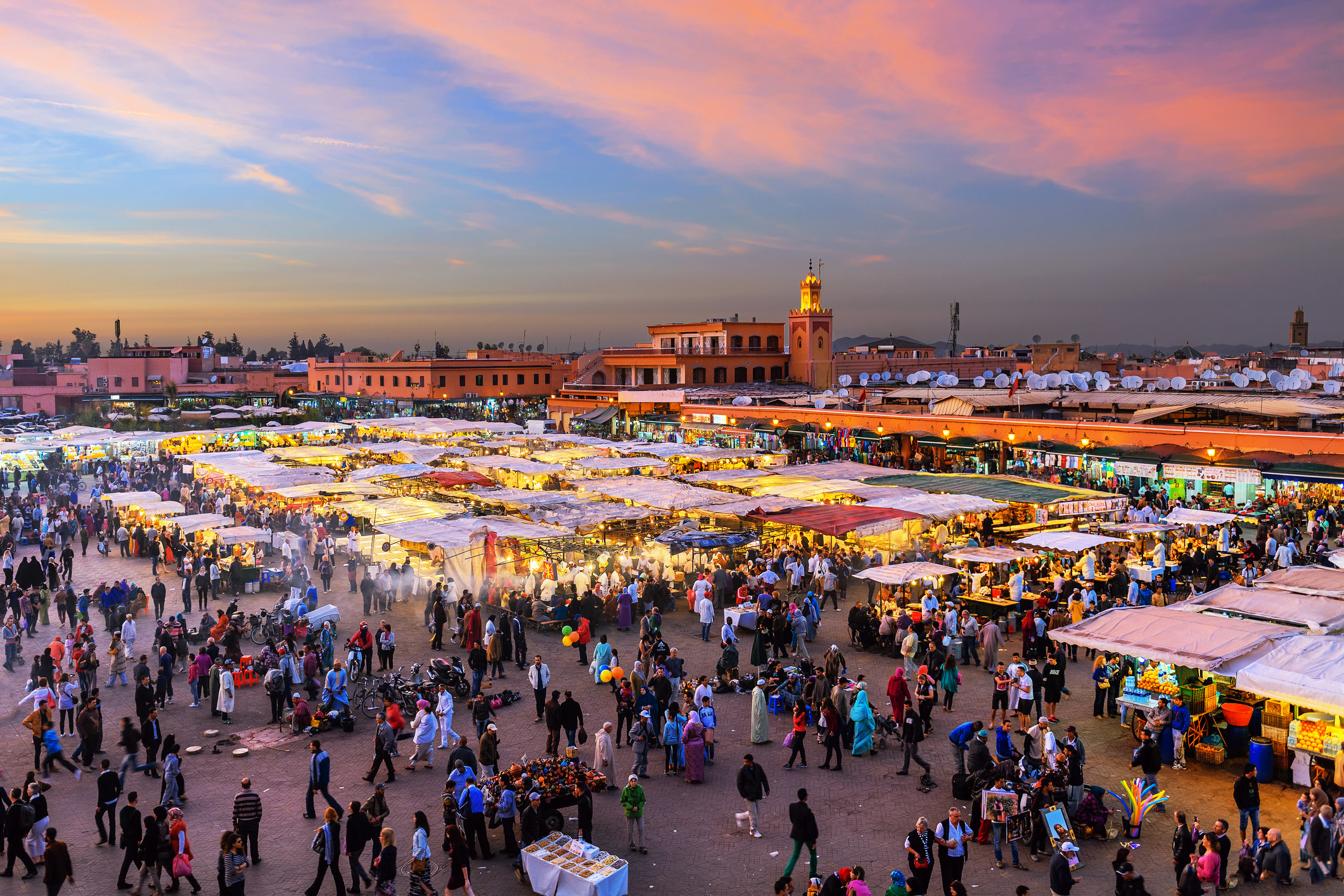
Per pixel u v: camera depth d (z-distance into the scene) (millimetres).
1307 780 16625
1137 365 96438
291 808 16438
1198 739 17922
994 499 34062
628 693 19453
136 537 37094
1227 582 27938
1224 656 16812
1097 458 43375
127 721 17484
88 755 18391
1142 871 14055
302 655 22688
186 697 22328
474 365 105562
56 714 20125
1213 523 32000
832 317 96375
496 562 31031
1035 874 14117
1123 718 19609
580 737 18312
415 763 18172
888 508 32312
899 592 27656
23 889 13906
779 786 17188
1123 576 27234
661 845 15016
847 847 14805
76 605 27734
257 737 19812
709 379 93875
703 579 29484
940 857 13328
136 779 17781
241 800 14484
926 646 23438
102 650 25578
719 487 40562
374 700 21250
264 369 127062
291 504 41875
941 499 33469
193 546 34938
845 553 32938
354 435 67562
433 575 31469
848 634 26719
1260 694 16078
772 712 21094
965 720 20172
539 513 34469
